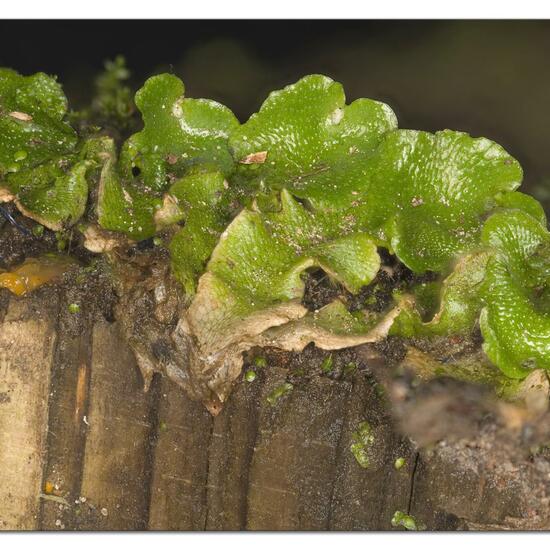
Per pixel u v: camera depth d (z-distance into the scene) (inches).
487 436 7.1
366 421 7.2
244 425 7.2
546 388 7.1
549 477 7.1
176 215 7.1
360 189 7.2
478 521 7.2
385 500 7.2
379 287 7.2
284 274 7.0
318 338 7.0
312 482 7.2
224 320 7.0
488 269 7.0
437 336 7.1
